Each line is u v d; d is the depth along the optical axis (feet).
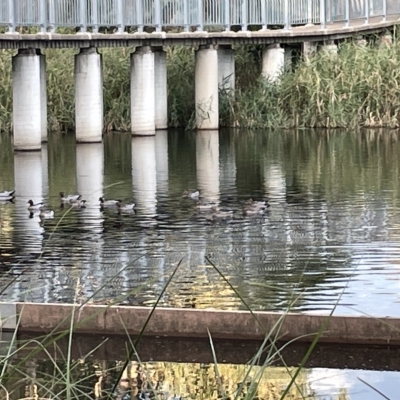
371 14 97.71
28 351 27.86
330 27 91.66
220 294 32.81
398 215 45.68
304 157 67.05
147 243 40.57
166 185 55.77
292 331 28.27
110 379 26.18
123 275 35.47
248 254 38.45
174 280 34.73
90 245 40.29
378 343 28.02
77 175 59.98
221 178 58.29
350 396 24.94
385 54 84.38
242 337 28.58
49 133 85.71
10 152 71.26
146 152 71.31
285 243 40.29
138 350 28.35
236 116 86.99
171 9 81.10
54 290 33.58
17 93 70.03
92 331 29.27
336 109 83.92
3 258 38.24
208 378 26.35
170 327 28.96
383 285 33.58
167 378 26.30
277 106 85.97
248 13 86.17
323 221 44.57
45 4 71.15
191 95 88.63
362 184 54.85
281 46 90.89
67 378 18.40
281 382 26.00
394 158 65.31
